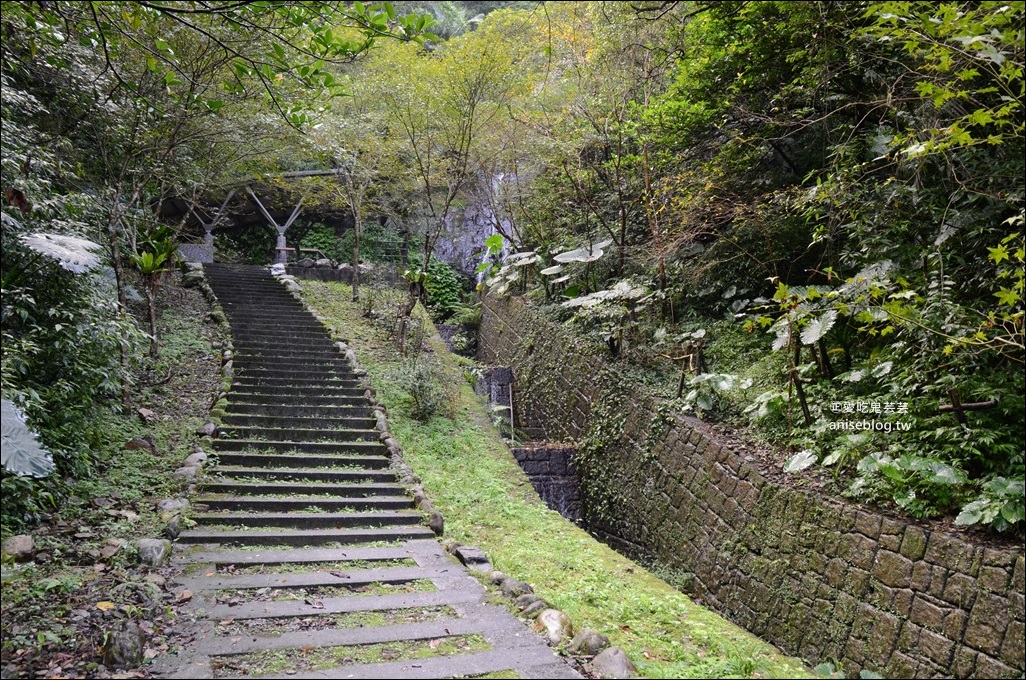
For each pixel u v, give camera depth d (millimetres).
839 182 6488
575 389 10477
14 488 4320
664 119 9359
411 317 12164
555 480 9359
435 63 11188
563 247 12078
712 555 6422
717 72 8828
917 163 5633
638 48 10320
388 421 8602
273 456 6895
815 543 5336
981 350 4910
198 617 3723
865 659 4605
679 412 7816
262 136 9125
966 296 5777
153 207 11914
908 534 4652
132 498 5406
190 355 9180
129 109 7188
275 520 5645
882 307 5375
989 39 3750
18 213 5195
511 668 3307
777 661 3977
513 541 6023
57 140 6648
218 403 7793
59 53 6395
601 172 11008
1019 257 4543
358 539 5516
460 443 8727
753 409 7004
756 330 8430
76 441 5449
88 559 4215
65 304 5375
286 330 10914
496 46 10742
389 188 14469
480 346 16125
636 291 9320
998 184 5348
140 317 9836
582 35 11578
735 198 8750
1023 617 3812
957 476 4578
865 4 6223
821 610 5082
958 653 4074
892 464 4852
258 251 18594
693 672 3527
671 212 9352
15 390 4176
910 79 6066
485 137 11672
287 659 3277
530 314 12984
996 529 4301
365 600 4176
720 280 9133
